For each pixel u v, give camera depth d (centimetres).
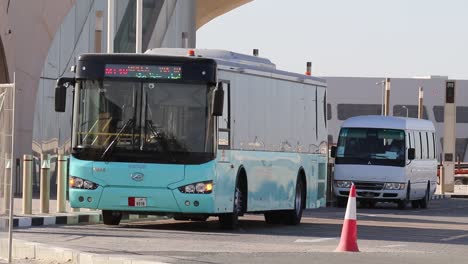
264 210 2900
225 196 2645
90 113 2598
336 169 4741
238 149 2723
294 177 3108
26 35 5103
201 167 2555
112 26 3806
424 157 4988
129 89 2586
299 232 2764
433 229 3059
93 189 2583
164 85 2578
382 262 1886
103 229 2642
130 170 2564
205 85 2572
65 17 5366
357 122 4772
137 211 2586
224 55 2800
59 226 2747
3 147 2138
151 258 1834
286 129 3056
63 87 2612
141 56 2586
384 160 4700
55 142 5309
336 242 2417
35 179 5006
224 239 2411
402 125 4744
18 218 2742
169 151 2556
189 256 1950
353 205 2117
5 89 2073
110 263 1814
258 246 2238
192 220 3119
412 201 5003
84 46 5522
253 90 2831
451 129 7269
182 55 2617
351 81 14288
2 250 2036
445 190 7269
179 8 6438
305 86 3206
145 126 2570
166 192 2555
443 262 1923
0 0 4834
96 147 2583
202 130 2562
